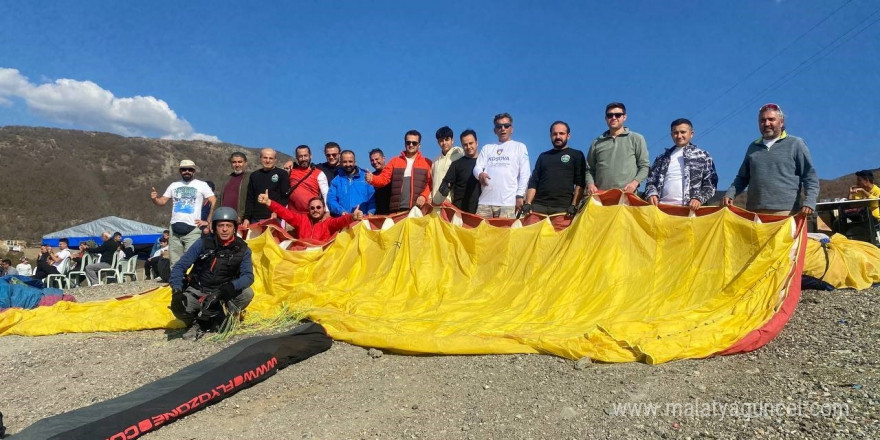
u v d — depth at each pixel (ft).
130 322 25.84
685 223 22.90
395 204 30.50
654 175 25.09
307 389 17.67
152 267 51.96
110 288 42.14
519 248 25.76
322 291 26.40
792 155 22.21
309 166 32.63
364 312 24.66
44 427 14.16
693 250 22.34
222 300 22.98
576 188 27.09
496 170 27.73
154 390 16.21
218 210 23.26
